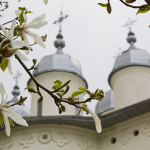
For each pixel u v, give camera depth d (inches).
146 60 810.8
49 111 773.3
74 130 677.9
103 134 684.1
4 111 71.6
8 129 70.9
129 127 645.3
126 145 632.4
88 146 671.8
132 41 899.4
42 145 648.4
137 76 789.9
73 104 93.6
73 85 813.2
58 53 875.4
